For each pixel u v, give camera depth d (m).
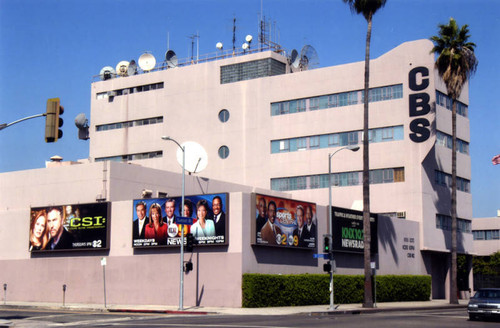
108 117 72.88
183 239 39.50
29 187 52.84
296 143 62.47
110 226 46.03
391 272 54.50
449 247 61.81
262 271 41.88
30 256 49.34
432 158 59.38
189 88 68.69
